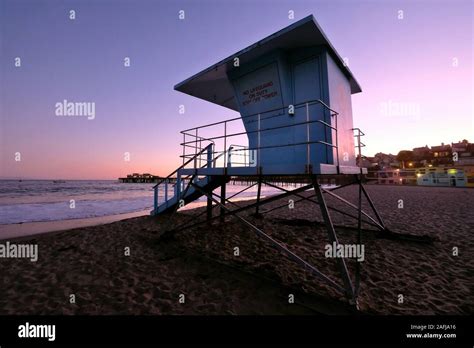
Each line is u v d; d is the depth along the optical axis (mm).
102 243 7312
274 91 5629
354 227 8484
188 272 5035
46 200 25953
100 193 40906
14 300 3977
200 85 7605
